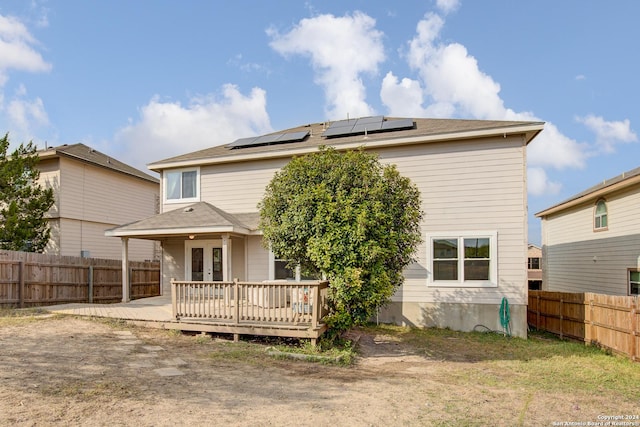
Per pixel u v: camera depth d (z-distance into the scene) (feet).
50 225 52.26
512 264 35.88
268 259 40.96
